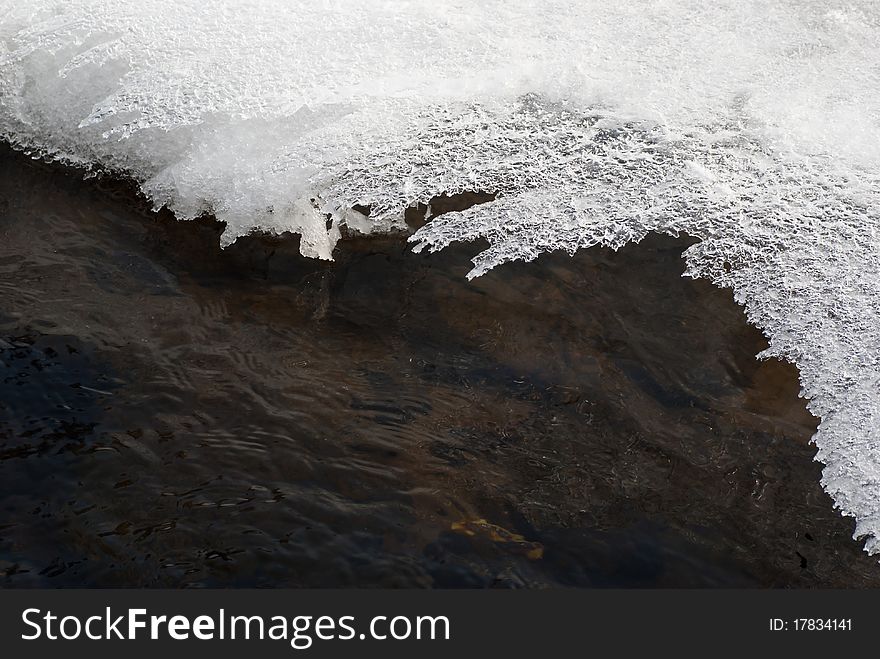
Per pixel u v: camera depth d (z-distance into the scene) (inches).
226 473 105.7
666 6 179.3
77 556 96.2
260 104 148.4
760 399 116.6
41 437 109.1
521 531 100.3
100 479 104.4
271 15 166.9
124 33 160.1
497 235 137.6
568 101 154.7
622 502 103.7
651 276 133.0
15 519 99.7
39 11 166.2
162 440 109.4
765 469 108.0
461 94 153.6
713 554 98.8
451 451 109.1
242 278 134.1
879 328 121.6
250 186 141.3
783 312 126.0
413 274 134.1
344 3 171.9
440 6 173.9
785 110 153.8
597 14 175.9
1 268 133.9
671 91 157.2
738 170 144.4
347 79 154.0
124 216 145.3
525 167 145.0
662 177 143.6
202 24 163.3
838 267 129.9
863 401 114.3
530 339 124.3
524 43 165.2
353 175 141.6
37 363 118.5
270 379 117.9
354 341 124.0
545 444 110.3
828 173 143.3
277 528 99.7
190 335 124.1
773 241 134.2
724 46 168.6
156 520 100.0
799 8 179.6
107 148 152.3
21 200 147.7
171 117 148.6
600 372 119.8
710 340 124.3
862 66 164.7
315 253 137.8
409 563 96.7
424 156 144.8
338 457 108.0
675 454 109.4
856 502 104.6
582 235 137.5
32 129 158.2
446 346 123.3
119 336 123.3
